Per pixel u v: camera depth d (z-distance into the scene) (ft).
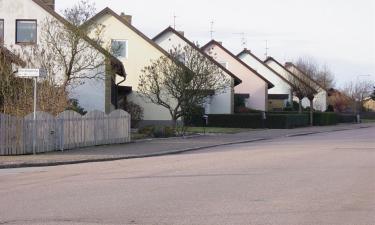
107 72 103.81
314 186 43.09
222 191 40.50
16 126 67.05
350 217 31.24
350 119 245.45
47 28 100.22
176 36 166.20
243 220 30.27
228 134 121.80
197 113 128.88
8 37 109.91
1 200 36.91
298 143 97.66
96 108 112.57
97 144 82.64
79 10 101.45
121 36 137.80
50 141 72.08
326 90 262.88
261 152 76.38
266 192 40.04
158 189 41.55
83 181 46.42
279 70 242.37
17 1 109.70
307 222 29.86
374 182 45.47
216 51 197.88
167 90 115.75
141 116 135.23
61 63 96.73
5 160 61.11
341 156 69.72
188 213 32.17
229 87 155.94
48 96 78.64
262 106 197.06
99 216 31.27
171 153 76.33
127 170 54.90
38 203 35.63
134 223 29.43
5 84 77.66
